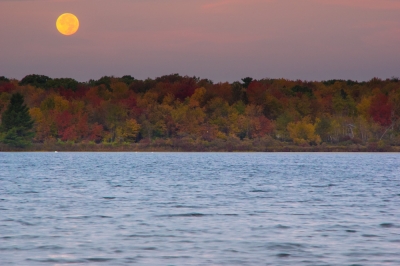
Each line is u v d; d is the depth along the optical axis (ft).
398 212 217.97
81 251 147.64
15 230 174.91
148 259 140.15
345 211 221.05
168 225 186.39
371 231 174.81
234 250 149.38
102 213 213.25
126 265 134.92
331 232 173.06
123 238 164.25
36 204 240.32
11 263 135.64
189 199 264.11
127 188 323.57
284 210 223.92
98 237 165.37
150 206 235.81
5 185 340.39
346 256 142.72
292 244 156.25
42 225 184.55
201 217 204.33
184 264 135.85
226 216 207.00
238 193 294.87
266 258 141.28
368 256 142.61
